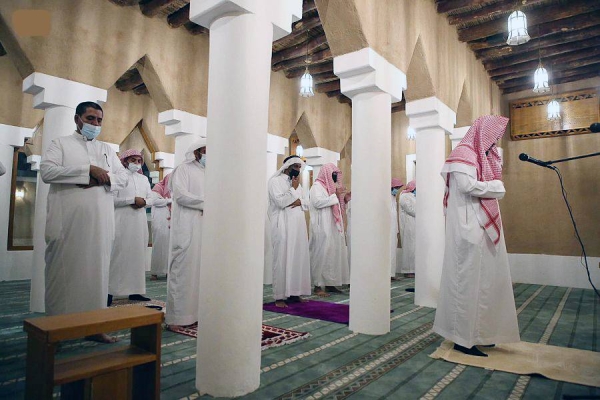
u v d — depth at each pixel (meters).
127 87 7.06
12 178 6.24
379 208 3.33
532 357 2.67
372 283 3.27
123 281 4.28
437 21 4.82
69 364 1.44
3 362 2.44
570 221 6.65
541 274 6.79
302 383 2.19
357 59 3.35
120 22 4.60
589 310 4.45
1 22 3.87
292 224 4.50
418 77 4.53
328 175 5.38
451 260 2.79
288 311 4.08
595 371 2.40
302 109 7.03
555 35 5.51
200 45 5.45
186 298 3.28
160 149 7.77
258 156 2.16
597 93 6.55
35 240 3.93
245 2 2.14
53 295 2.63
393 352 2.77
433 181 4.54
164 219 6.45
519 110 7.20
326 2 3.35
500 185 2.71
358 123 3.49
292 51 6.03
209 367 2.04
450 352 2.74
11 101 5.96
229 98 2.14
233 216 2.08
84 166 2.67
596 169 6.52
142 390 1.62
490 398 2.03
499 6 4.77
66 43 4.10
